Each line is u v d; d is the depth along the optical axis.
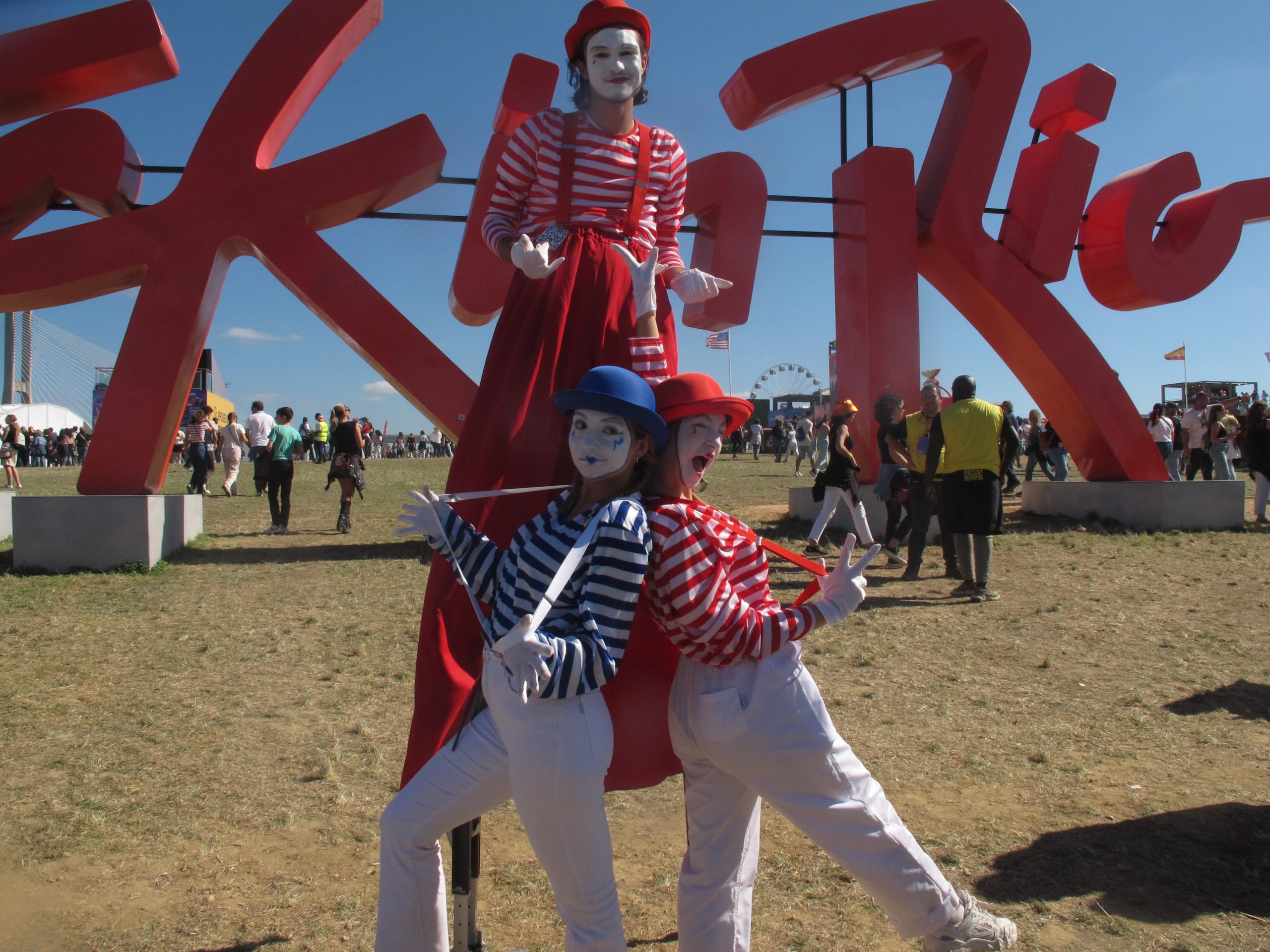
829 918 3.08
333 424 12.26
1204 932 2.91
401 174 8.73
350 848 3.62
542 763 2.00
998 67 9.93
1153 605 7.43
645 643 2.42
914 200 10.16
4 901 3.17
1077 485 11.80
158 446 8.99
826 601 2.21
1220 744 4.54
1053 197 10.27
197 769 4.34
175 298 8.63
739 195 9.17
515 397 2.66
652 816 3.94
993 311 10.66
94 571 8.83
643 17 2.79
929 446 7.73
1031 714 5.03
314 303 8.75
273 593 8.12
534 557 2.15
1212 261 10.50
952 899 2.29
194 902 3.20
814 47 9.34
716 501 15.05
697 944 2.40
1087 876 3.27
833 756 2.21
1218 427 13.75
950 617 7.16
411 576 8.94
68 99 8.49
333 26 8.86
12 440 19.52
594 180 2.79
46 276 8.40
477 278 8.40
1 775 4.21
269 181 8.69
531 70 8.20
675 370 2.90
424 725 2.49
